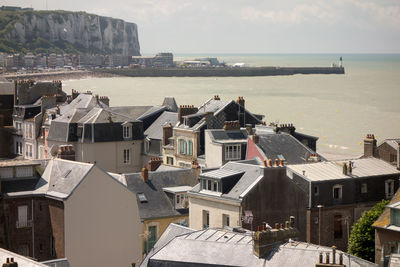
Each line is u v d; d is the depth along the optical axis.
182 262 61.06
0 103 183.00
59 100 176.50
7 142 178.50
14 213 91.12
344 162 102.25
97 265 91.00
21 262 60.34
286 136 116.56
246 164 95.50
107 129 153.00
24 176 94.12
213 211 92.38
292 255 58.72
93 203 90.81
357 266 57.19
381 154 121.69
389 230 78.38
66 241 88.94
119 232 92.69
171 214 100.19
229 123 130.12
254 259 59.56
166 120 159.00
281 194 91.31
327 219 94.12
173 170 106.88
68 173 92.62
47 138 157.75
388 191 100.19
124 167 155.00
